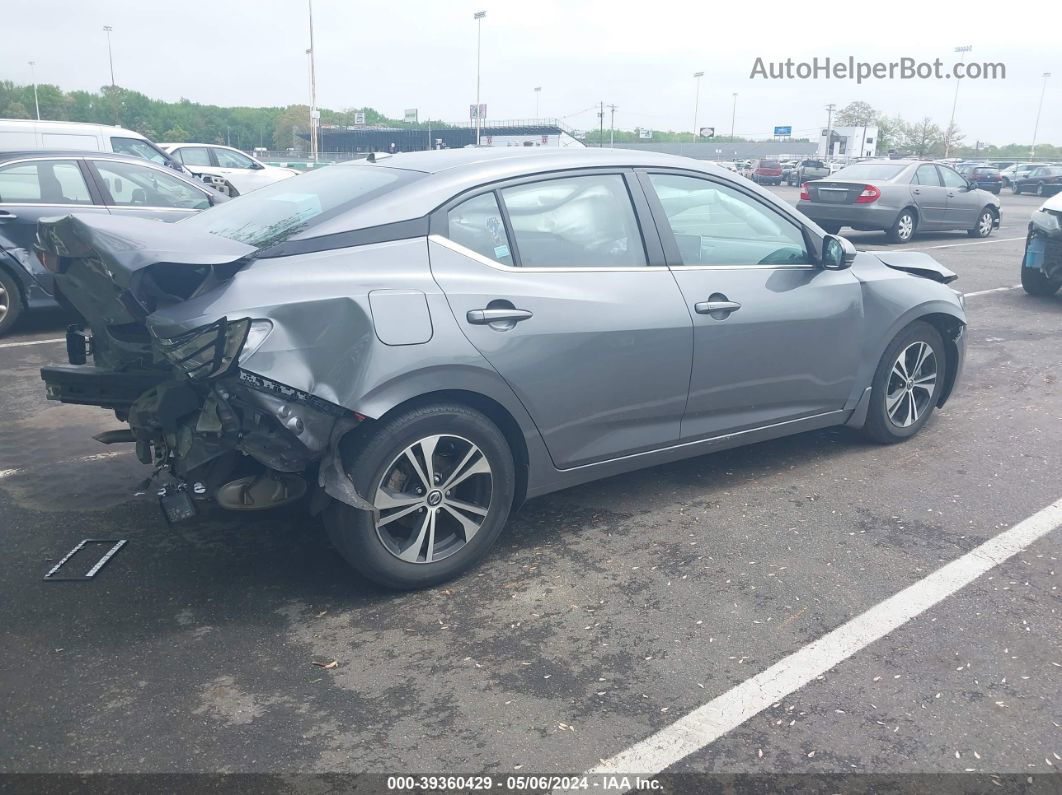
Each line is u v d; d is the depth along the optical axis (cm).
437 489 328
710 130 9700
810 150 7888
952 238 1695
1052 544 377
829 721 262
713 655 296
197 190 879
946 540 381
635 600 332
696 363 392
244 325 281
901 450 495
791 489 438
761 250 424
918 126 8444
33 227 754
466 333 323
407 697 273
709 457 484
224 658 292
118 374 355
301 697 272
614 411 373
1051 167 4125
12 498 421
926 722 261
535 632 310
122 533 384
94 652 295
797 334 426
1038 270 963
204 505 409
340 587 340
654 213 387
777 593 337
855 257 445
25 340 757
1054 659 292
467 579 348
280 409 290
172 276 306
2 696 271
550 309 345
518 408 342
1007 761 245
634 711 267
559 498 427
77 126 1244
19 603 325
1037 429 534
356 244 317
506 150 387
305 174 415
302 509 408
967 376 662
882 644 301
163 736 254
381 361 303
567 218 364
